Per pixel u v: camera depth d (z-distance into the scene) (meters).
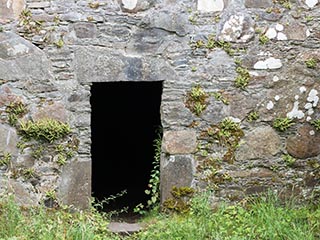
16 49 4.97
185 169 5.22
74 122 5.07
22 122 5.01
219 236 4.62
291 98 5.27
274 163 5.30
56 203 5.09
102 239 4.72
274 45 5.21
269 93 5.24
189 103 5.17
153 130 7.51
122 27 5.05
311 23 5.25
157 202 5.39
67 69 5.02
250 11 5.18
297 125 5.30
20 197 5.05
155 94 7.46
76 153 5.09
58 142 5.07
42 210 4.84
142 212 5.38
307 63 5.25
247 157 5.27
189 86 5.16
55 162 5.08
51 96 5.03
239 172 5.27
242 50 5.18
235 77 5.19
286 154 5.31
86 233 4.62
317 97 5.29
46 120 5.02
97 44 5.03
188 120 5.19
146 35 5.08
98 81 5.05
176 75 5.14
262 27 5.20
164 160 5.23
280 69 5.23
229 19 5.15
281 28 5.21
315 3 5.24
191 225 4.81
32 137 5.04
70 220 4.93
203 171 5.24
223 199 5.27
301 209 5.20
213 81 5.18
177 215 5.20
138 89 7.51
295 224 4.84
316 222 4.88
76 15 4.99
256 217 5.00
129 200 6.47
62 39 4.99
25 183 5.06
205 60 5.16
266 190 5.31
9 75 4.98
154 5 5.07
